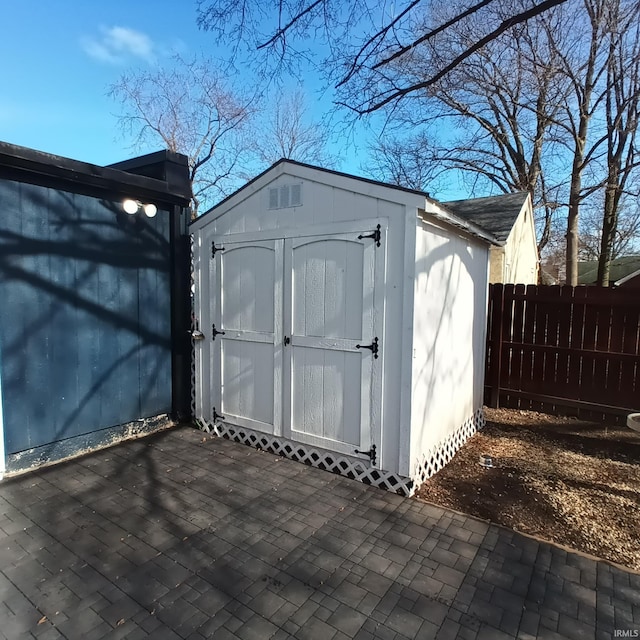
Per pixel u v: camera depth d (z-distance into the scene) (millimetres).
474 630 1990
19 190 3541
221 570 2426
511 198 11156
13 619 2033
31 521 2934
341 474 3742
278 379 4137
